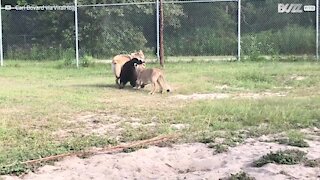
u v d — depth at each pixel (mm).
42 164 5805
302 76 13836
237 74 13883
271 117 8016
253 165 5672
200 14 20062
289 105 9055
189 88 11891
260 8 19625
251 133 7164
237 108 8742
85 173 5539
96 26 20016
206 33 19797
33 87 12500
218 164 5859
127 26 20000
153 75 11547
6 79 14422
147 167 5781
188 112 8695
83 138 6953
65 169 5676
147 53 19500
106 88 12359
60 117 8516
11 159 5914
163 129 7406
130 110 9125
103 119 8320
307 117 8031
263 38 19000
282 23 19281
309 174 5309
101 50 19984
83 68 17359
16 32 20453
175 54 19625
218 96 10859
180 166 5883
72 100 10336
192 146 6566
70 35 20281
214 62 17859
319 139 6859
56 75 15375
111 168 5703
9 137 7000
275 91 11648
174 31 19859
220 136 7004
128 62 12258
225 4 19891
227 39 19438
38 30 20562
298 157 5785
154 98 10734
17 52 20359
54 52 20281
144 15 19953
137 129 7500
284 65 16250
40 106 9578
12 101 10195
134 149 6426
